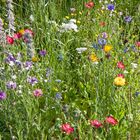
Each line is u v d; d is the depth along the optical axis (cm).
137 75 448
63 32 521
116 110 387
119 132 364
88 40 519
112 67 437
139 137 359
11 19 451
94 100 406
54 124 373
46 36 506
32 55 405
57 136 358
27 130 348
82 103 415
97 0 609
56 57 470
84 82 450
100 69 425
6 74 389
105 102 392
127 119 373
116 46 480
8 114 374
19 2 588
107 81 414
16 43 488
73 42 518
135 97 400
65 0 586
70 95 428
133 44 495
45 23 532
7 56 416
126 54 469
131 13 614
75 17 575
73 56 488
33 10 560
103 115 379
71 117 366
